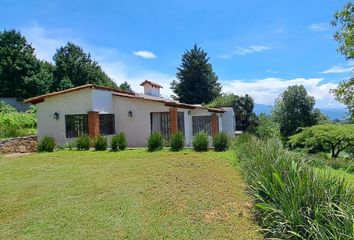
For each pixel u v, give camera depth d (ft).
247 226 17.78
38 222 18.74
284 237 14.90
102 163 37.32
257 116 135.03
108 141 50.44
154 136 47.34
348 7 47.50
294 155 23.72
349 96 52.90
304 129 79.36
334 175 18.75
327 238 12.37
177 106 61.57
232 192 23.99
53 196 23.68
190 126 72.79
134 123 59.82
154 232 17.07
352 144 72.64
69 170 33.42
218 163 35.58
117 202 21.91
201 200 22.15
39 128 58.80
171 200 22.20
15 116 76.59
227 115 97.14
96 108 56.08
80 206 21.21
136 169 32.91
